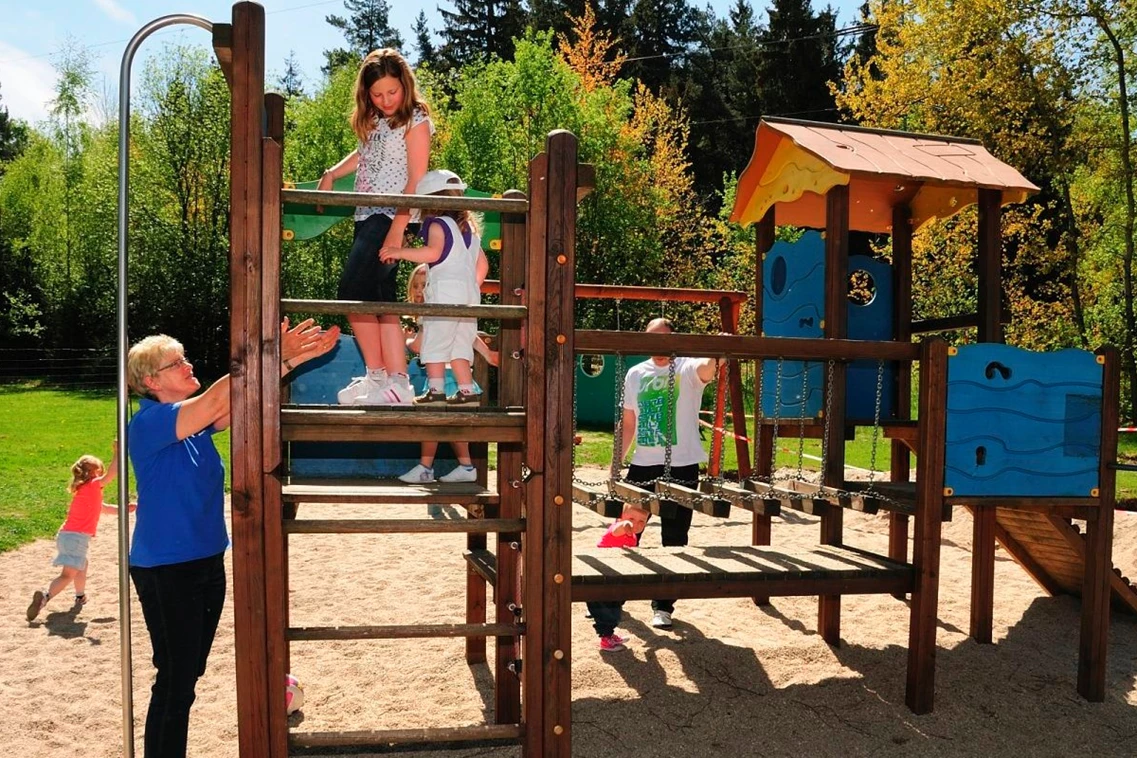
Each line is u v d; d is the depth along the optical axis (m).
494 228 4.76
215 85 31.70
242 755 3.31
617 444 4.73
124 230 3.19
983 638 5.73
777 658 5.38
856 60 20.86
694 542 8.70
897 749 4.19
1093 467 4.86
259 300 3.29
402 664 5.25
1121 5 18.00
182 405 3.46
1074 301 20.03
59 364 33.06
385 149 4.04
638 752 4.11
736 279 25.12
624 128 26.92
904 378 6.61
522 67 24.83
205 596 3.55
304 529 3.35
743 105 41.12
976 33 18.66
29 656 5.36
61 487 11.10
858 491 5.38
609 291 7.82
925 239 18.72
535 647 3.55
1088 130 19.27
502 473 4.23
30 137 44.69
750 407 17.23
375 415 3.43
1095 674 4.80
